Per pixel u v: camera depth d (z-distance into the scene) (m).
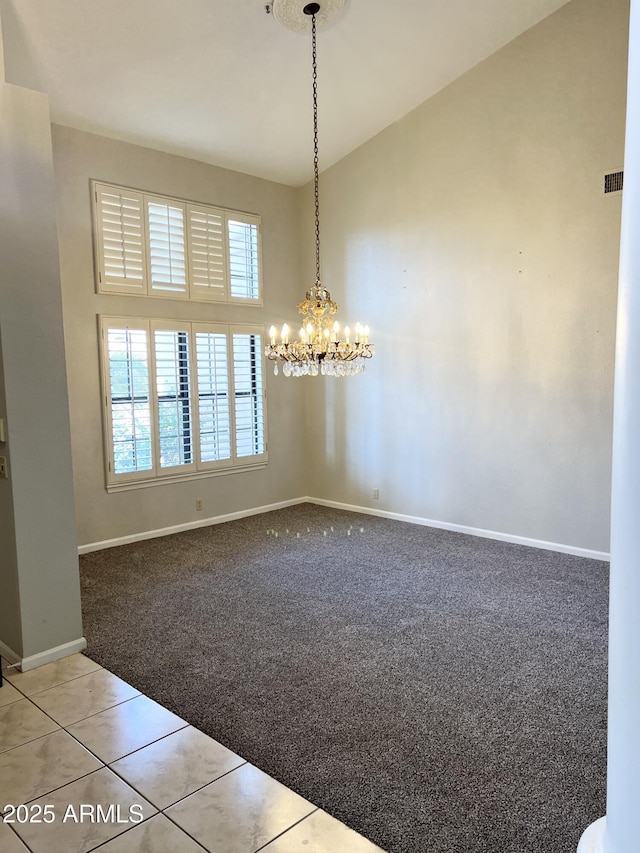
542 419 4.64
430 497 5.42
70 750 2.21
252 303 5.80
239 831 1.80
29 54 3.70
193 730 2.33
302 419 6.43
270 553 4.67
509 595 3.73
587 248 4.30
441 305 5.18
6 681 2.72
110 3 3.45
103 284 4.72
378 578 4.07
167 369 5.15
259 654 2.97
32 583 2.84
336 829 1.80
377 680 2.71
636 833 1.22
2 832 1.80
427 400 5.35
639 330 1.18
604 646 3.03
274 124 5.01
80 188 4.59
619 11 4.02
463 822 1.83
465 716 2.41
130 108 4.44
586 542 4.48
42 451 2.86
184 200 5.23
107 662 2.91
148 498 5.12
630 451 1.21
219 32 3.84
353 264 5.82
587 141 4.24
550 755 2.15
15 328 2.75
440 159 5.07
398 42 4.29
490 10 4.15
